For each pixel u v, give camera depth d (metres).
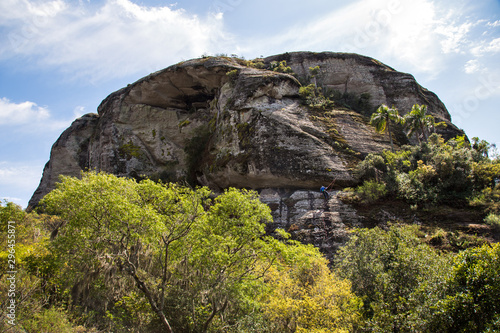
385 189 29.02
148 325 16.61
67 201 16.70
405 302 14.38
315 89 42.72
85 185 16.19
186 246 15.89
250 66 45.47
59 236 16.50
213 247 15.10
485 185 29.67
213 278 15.20
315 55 51.06
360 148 34.44
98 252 15.95
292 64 51.09
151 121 46.62
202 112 45.94
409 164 31.58
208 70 42.53
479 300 12.30
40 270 18.05
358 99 46.56
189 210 16.14
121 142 45.56
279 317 16.25
